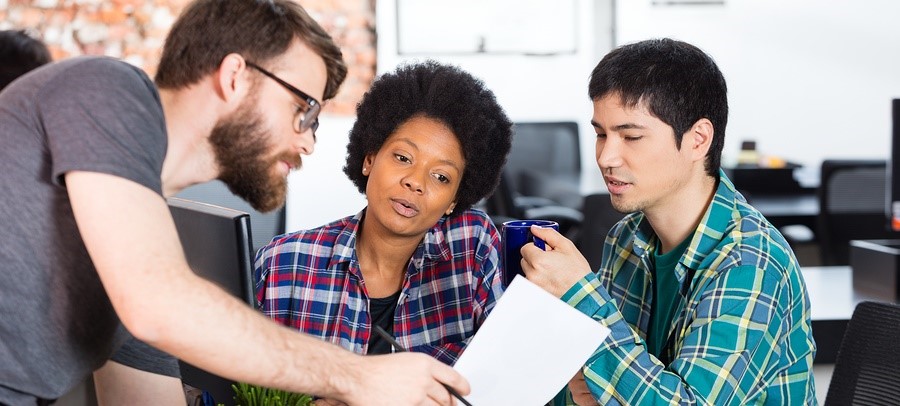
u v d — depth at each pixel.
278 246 1.86
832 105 7.07
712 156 1.65
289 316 1.83
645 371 1.53
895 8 6.98
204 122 1.29
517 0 6.91
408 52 6.81
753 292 1.57
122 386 1.55
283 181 1.36
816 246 5.44
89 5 6.27
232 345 1.17
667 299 1.77
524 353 1.41
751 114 7.06
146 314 1.13
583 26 7.01
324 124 6.61
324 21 6.67
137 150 1.18
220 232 1.45
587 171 6.88
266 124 1.30
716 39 7.01
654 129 1.58
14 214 1.19
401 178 1.72
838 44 7.02
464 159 1.78
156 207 1.17
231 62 1.27
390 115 1.76
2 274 1.19
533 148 6.63
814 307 2.90
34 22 6.22
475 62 6.94
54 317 1.23
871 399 1.76
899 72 7.04
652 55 1.59
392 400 1.27
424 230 1.76
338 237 1.83
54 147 1.16
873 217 5.15
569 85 7.04
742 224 1.64
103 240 1.13
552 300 1.38
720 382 1.52
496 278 1.88
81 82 1.19
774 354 1.60
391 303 1.84
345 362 1.26
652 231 1.82
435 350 1.83
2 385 1.22
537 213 5.66
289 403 1.44
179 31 1.30
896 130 3.43
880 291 3.10
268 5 1.29
